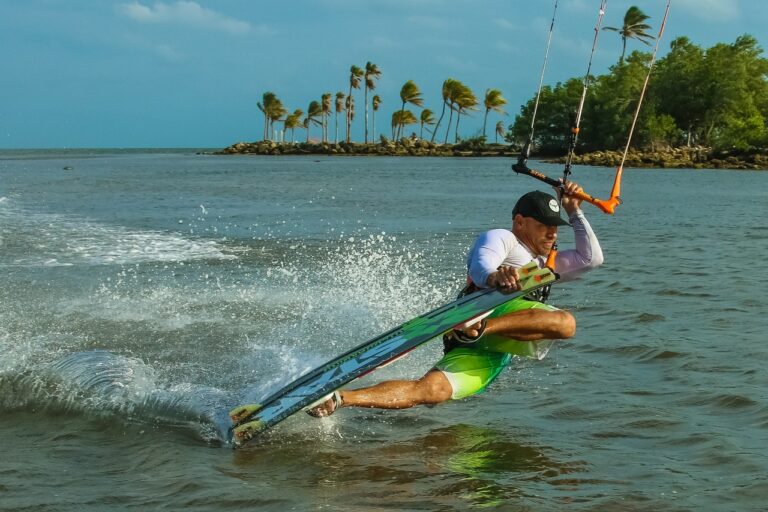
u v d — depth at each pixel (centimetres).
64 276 975
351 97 11756
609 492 379
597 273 1013
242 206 2130
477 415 495
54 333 689
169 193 2669
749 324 722
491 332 455
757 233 1518
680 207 2242
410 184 3453
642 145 8431
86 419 491
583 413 495
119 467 418
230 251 1218
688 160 6862
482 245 464
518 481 395
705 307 799
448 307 462
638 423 475
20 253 1170
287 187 3114
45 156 10431
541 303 476
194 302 825
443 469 412
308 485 392
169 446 446
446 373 461
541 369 591
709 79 8194
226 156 10888
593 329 711
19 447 447
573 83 9156
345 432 469
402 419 491
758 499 369
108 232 1456
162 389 538
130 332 696
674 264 1095
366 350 462
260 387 547
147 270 1031
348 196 2595
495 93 10588
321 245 1298
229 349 645
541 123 9412
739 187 3475
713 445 436
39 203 2167
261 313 777
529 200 472
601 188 3375
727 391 527
